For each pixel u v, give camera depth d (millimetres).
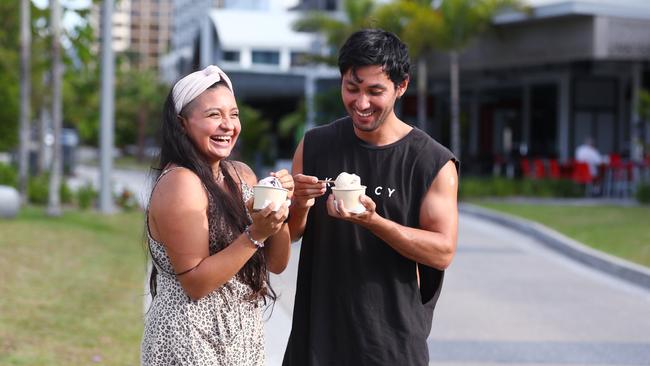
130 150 73125
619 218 15969
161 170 3055
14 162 27484
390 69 3035
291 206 3182
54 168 14711
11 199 13312
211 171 3045
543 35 22547
